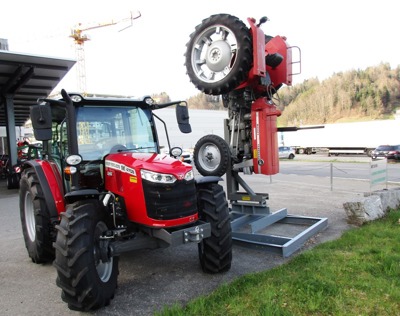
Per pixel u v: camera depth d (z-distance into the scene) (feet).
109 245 12.07
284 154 107.86
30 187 15.89
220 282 13.57
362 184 42.70
